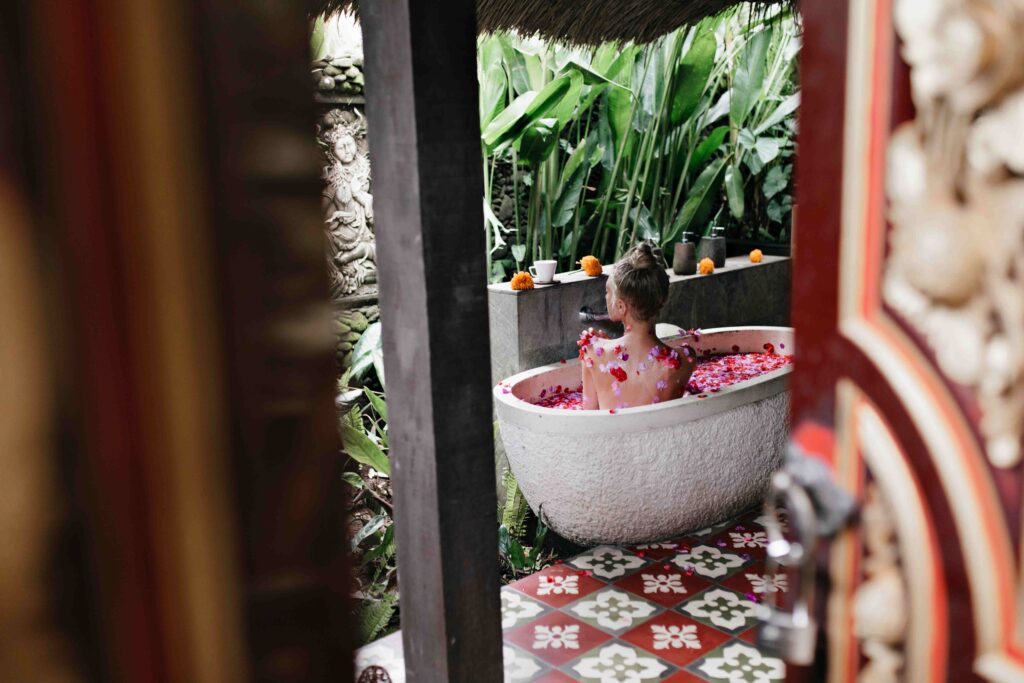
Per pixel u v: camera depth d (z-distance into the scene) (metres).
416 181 1.60
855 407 0.85
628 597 3.05
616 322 4.30
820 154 0.84
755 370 4.47
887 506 0.84
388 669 2.59
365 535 3.31
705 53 5.05
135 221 0.28
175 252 0.28
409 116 1.58
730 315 5.23
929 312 0.77
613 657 2.67
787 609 0.96
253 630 0.31
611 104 5.00
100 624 0.28
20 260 0.26
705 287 5.02
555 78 4.49
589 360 3.61
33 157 0.26
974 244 0.73
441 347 1.70
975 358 0.75
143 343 0.28
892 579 0.85
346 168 4.32
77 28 0.26
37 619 0.27
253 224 0.30
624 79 4.98
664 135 5.35
